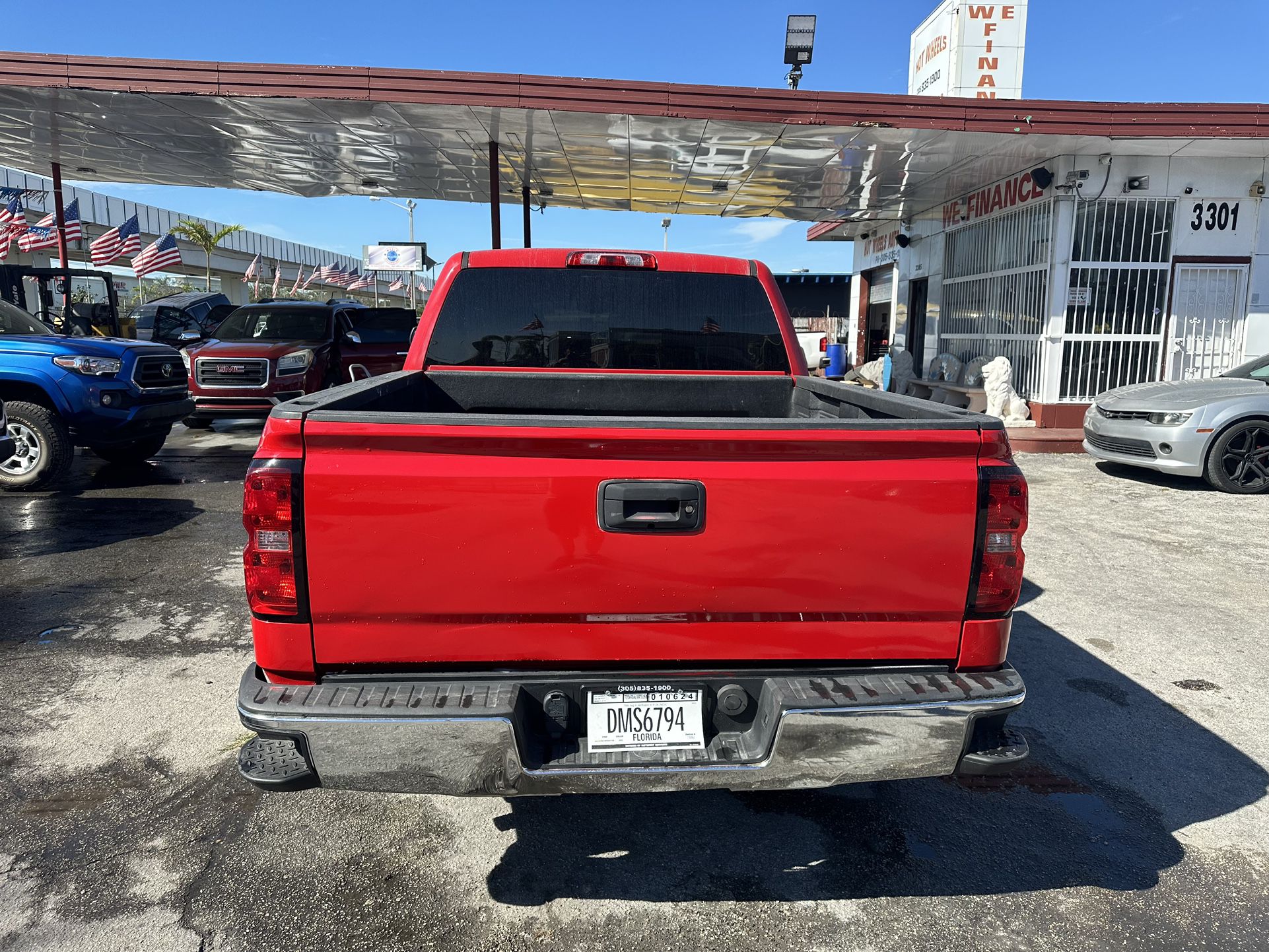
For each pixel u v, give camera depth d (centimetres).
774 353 390
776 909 251
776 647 223
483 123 1086
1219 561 612
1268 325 1166
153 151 1364
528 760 215
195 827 288
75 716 363
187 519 709
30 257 3117
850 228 1967
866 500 217
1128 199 1147
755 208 1725
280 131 1188
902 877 267
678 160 1275
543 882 262
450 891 257
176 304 1831
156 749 337
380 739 206
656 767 215
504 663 220
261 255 5209
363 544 210
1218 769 333
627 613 218
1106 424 900
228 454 1059
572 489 211
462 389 379
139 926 240
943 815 302
